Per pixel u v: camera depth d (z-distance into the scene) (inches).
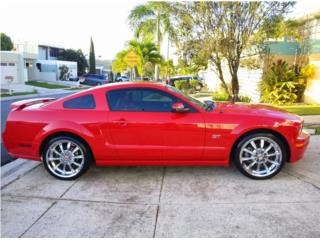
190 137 161.9
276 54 528.1
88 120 164.6
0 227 121.3
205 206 135.1
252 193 147.5
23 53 1314.0
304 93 516.1
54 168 171.2
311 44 506.6
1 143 269.7
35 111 170.2
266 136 161.5
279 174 171.6
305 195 143.9
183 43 385.1
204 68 442.3
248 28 360.2
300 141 162.7
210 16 357.1
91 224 122.6
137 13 861.8
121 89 168.9
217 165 168.4
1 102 614.9
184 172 179.3
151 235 113.5
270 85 511.5
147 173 179.2
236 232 113.6
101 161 169.9
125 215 129.2
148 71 906.7
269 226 117.0
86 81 1403.8
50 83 1354.6
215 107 179.0
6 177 177.2
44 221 125.5
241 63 420.2
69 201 143.9
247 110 172.6
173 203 139.1
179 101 165.0
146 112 163.6
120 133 163.6
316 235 110.4
